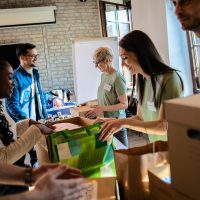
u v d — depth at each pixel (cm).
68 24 678
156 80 156
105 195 92
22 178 105
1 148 139
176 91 151
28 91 339
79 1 676
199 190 68
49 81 684
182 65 339
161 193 81
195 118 66
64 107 558
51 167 104
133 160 91
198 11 119
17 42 657
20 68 338
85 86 420
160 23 340
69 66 686
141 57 157
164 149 104
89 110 260
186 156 70
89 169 125
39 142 145
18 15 639
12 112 299
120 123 135
